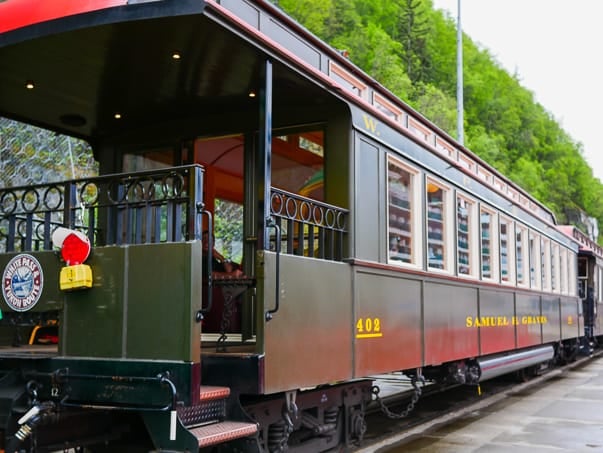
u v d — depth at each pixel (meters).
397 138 6.78
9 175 10.88
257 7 4.97
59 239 4.50
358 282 5.78
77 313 4.43
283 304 4.67
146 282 4.20
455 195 8.56
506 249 10.96
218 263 6.44
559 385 12.82
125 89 5.58
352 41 48.16
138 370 4.11
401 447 7.12
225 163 6.53
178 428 3.92
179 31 4.32
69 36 4.46
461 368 8.70
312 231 5.24
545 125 81.00
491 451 6.90
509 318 10.72
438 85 61.12
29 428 4.03
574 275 16.41
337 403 6.00
